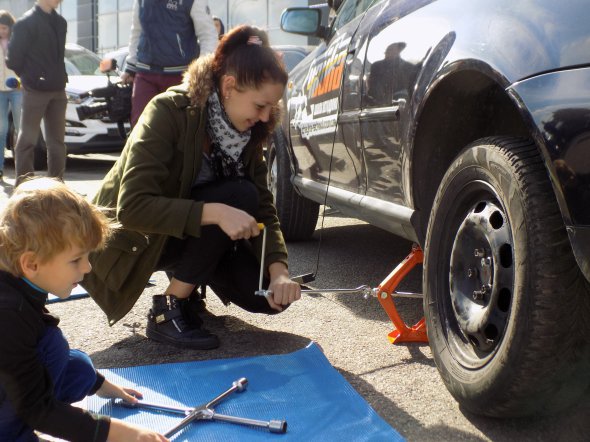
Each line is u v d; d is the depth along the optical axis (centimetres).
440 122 228
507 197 176
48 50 566
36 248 140
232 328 272
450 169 208
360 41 292
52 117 586
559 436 184
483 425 192
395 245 429
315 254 402
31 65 562
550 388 171
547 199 167
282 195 416
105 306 245
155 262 237
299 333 267
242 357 239
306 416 195
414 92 227
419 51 229
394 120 245
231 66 223
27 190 143
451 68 202
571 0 168
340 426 189
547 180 169
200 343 248
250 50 222
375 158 271
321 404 202
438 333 209
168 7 451
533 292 164
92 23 2092
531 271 165
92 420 150
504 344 172
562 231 164
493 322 184
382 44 264
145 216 221
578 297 163
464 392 189
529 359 166
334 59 325
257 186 261
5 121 699
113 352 248
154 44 455
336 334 266
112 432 151
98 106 524
